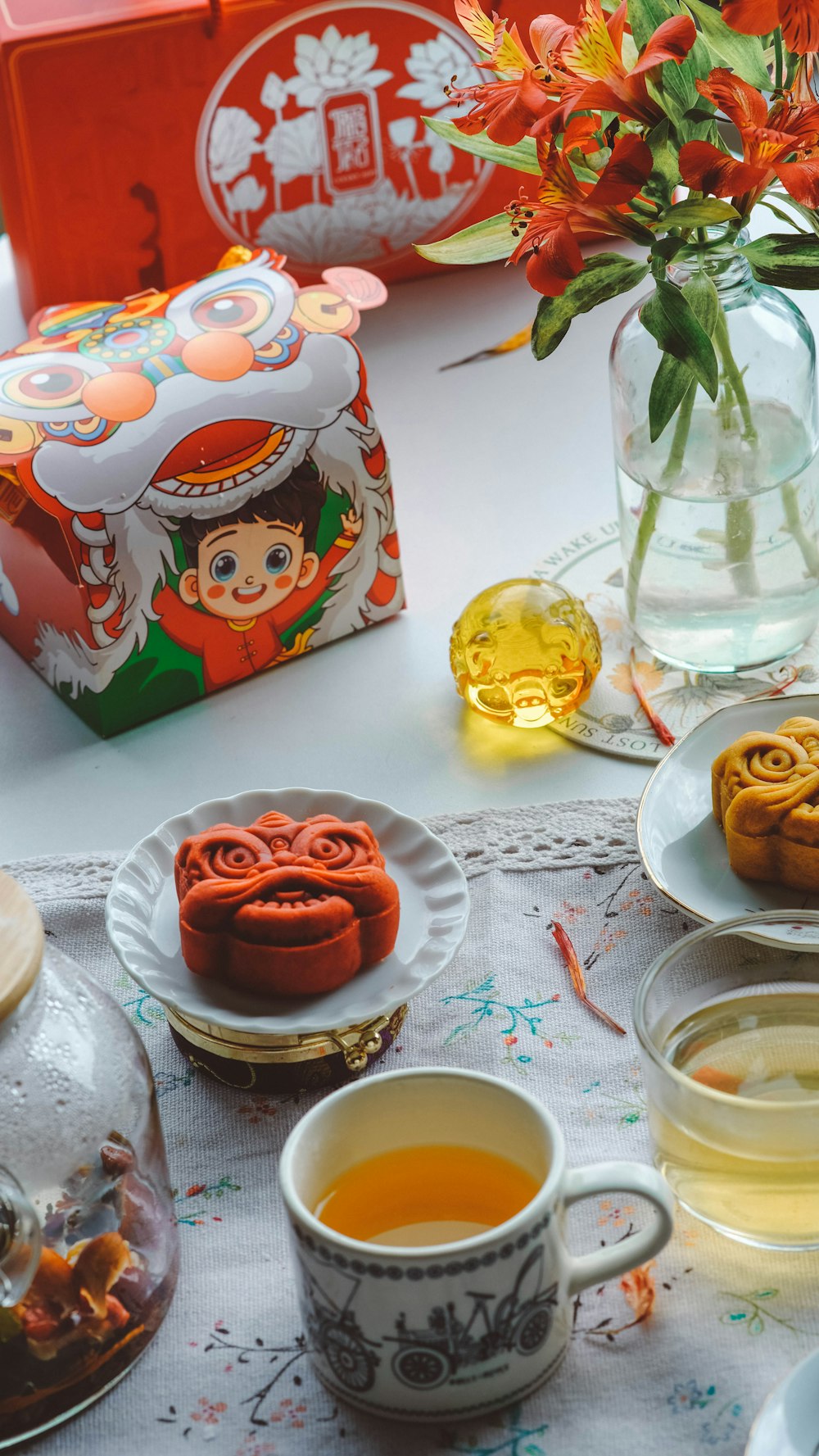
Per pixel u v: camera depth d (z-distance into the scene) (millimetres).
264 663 1318
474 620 1252
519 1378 992
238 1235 1060
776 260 1186
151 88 1442
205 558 1266
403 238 1567
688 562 1246
